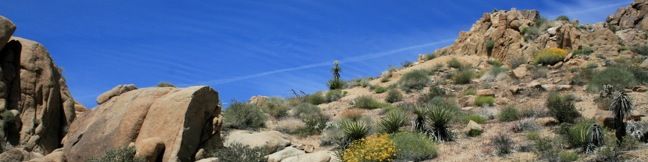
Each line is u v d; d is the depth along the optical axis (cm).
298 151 1972
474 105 2920
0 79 1830
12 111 1794
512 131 2147
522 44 4409
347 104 3447
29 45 2000
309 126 2606
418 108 2255
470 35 5028
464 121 2445
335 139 2233
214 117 1977
